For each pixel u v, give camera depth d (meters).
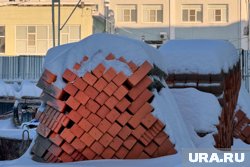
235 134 12.92
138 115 8.44
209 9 59.50
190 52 10.99
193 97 10.61
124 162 8.07
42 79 8.77
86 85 8.45
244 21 58.94
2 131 13.55
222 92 10.88
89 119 8.45
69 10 45.03
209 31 59.41
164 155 8.44
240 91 13.84
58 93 8.53
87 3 44.94
